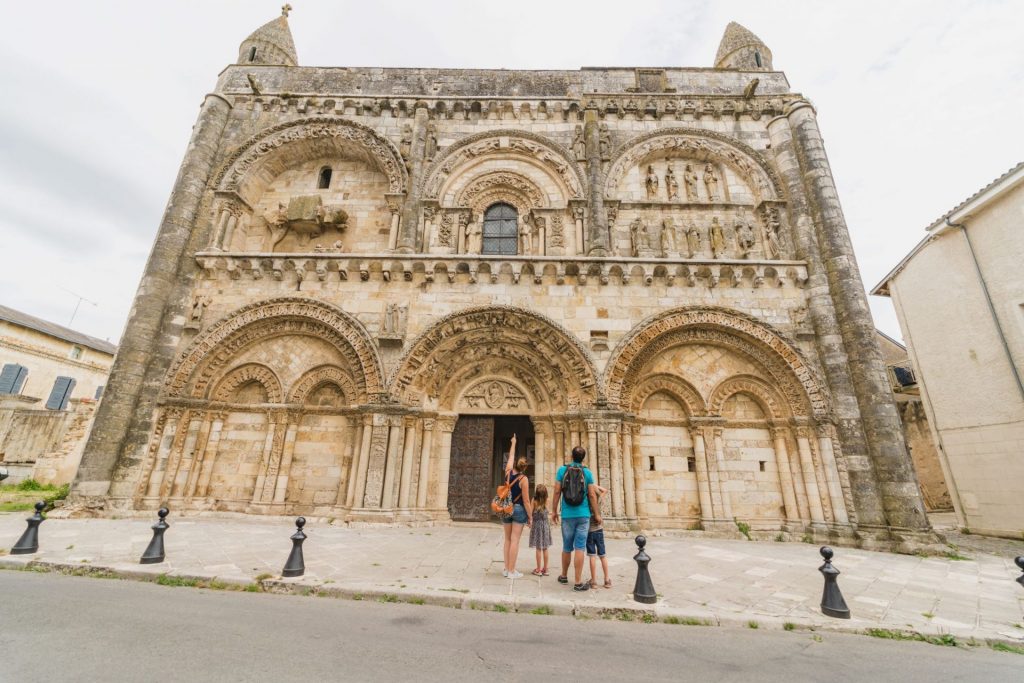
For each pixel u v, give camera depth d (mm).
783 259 16203
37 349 36656
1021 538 15164
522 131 18109
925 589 7984
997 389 16344
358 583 6957
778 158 17531
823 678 4523
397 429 13719
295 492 14148
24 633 4742
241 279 15609
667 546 11531
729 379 15109
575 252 16656
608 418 13617
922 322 19641
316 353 15328
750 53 21531
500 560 8906
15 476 20359
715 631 5805
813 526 13172
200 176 16859
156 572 7164
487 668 4387
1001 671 4855
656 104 18781
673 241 16969
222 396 14891
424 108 18312
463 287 15273
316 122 18297
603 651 4988
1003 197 16250
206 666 4129
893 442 12906
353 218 18266
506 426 18328
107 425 13289
